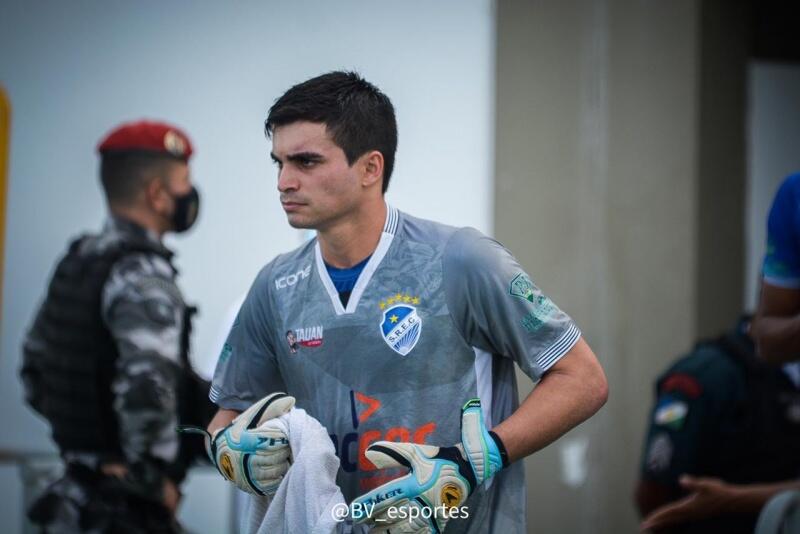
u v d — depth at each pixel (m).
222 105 16.66
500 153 18.95
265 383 8.52
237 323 8.47
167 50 16.52
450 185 18.00
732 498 11.44
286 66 16.94
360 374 7.73
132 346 12.61
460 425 7.60
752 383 12.02
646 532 12.15
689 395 12.11
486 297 7.60
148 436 12.52
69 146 16.05
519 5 19.06
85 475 12.71
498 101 18.84
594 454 19.44
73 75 16.14
